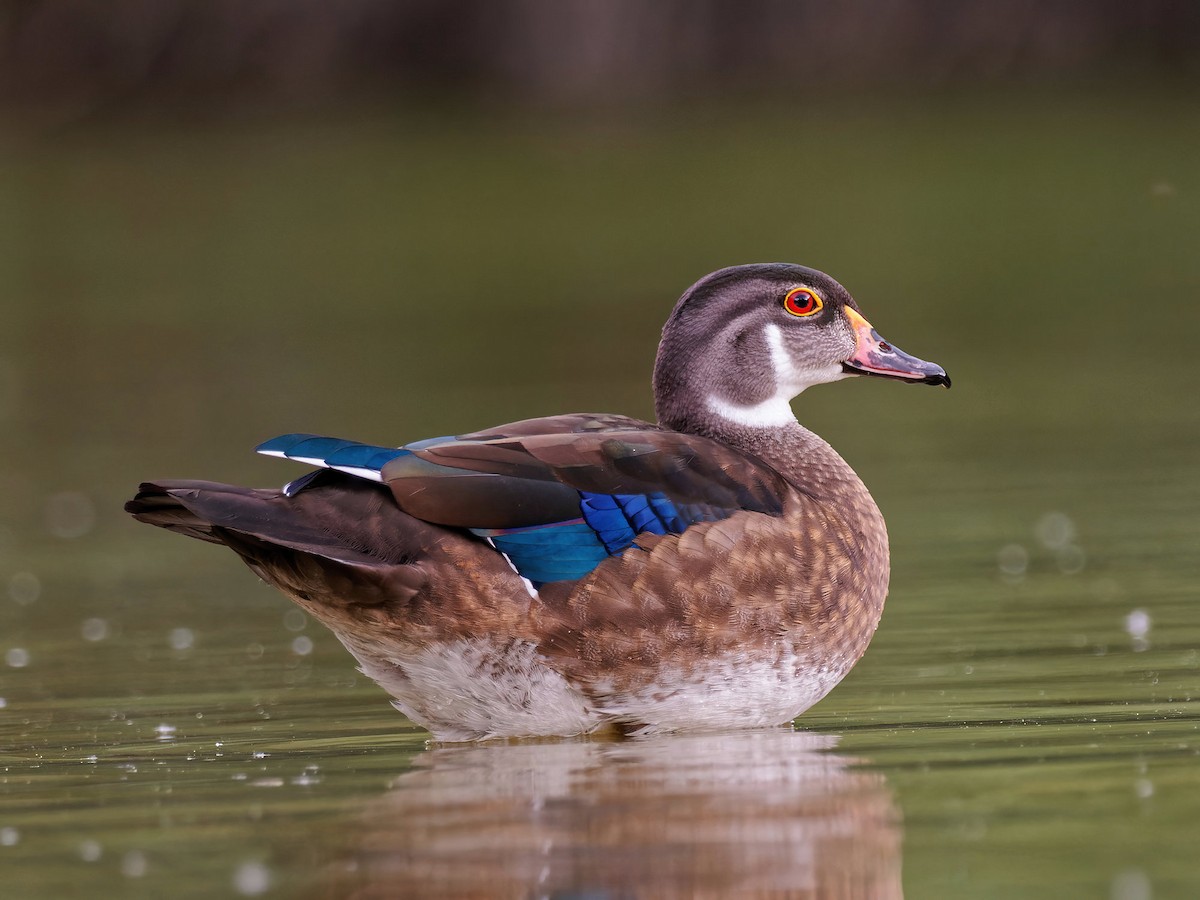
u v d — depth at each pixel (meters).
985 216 32.19
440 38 47.16
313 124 43.56
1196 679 9.27
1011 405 19.75
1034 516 14.33
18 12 44.97
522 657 8.45
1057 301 26.31
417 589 8.23
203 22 45.72
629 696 8.56
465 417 18.92
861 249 30.44
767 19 47.00
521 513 8.42
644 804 7.14
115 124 44.09
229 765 8.27
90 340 25.64
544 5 46.81
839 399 20.92
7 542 15.35
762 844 6.56
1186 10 46.41
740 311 10.02
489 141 41.09
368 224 34.16
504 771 7.91
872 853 6.44
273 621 12.22
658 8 46.81
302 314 27.31
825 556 8.87
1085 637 10.45
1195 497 14.79
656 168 37.84
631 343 23.66
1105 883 6.04
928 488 15.70
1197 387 20.20
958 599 11.67
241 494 8.25
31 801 7.65
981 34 46.75
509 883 6.20
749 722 8.80
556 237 32.72
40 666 10.88
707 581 8.52
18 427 20.25
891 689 9.46
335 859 6.53
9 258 32.31
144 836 7.00
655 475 8.68
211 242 33.00
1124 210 31.78
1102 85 43.97
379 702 9.73
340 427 18.84
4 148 42.50
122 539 15.41
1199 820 6.71
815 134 40.53
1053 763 7.64
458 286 28.98
